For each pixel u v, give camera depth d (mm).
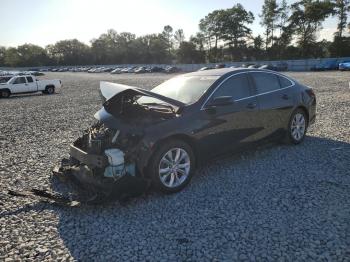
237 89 5605
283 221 3783
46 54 132250
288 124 6480
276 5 80438
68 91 26047
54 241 3572
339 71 42531
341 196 4359
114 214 4148
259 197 4434
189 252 3285
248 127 5605
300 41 76938
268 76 6270
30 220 4055
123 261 3186
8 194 4832
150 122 4617
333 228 3588
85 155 4578
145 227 3801
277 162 5754
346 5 68688
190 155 4820
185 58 103375
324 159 5820
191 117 4801
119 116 4973
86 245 3480
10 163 6328
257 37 87188
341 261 3047
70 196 4570
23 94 25781
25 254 3340
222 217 3947
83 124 10328
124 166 4363
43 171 5809
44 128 9938
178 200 4465
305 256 3137
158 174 4496
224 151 5305
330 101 12461
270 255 3174
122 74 63469
